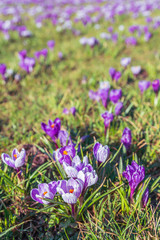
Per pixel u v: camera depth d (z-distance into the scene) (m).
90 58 2.01
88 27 2.93
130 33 2.51
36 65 1.79
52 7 4.77
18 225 0.76
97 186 0.81
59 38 2.64
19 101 1.38
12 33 2.79
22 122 1.16
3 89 1.51
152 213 0.77
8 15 4.38
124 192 0.78
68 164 0.75
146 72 1.65
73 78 1.64
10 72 1.58
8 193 0.83
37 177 0.87
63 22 3.29
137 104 1.16
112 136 1.01
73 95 1.36
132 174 0.75
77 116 1.11
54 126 0.87
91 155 0.92
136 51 2.07
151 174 0.90
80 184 0.70
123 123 1.04
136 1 4.81
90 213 0.79
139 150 0.95
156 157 0.93
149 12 3.36
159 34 2.49
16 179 0.85
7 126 1.14
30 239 0.77
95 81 1.50
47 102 1.33
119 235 0.73
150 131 1.01
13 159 0.80
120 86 1.43
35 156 0.92
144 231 0.75
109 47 2.13
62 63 1.89
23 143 1.03
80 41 2.15
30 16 4.03
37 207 0.81
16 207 0.82
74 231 0.78
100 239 0.74
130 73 1.58
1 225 0.78
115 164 0.88
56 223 0.79
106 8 3.92
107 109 1.13
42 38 2.65
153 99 1.17
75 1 5.55
